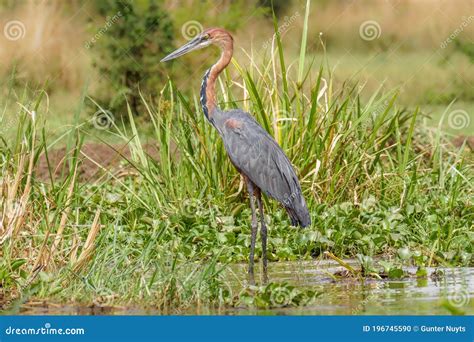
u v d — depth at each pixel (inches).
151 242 452.1
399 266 486.3
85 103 914.1
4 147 551.2
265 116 567.5
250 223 560.1
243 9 1183.6
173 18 962.7
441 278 470.3
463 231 542.3
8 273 434.3
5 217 446.6
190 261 464.8
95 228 439.5
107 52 936.3
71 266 435.5
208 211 562.3
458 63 1304.1
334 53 1325.0
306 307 411.8
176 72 934.4
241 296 418.0
